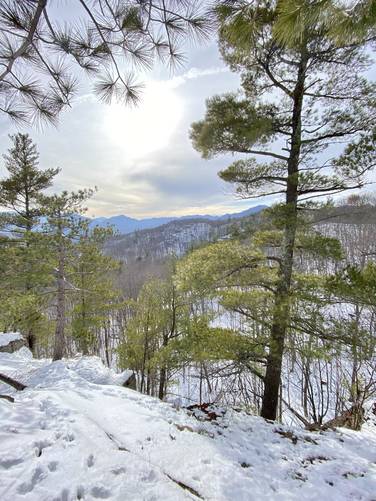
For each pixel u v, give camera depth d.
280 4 1.47
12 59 2.02
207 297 6.08
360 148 4.67
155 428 3.76
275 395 6.30
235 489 2.76
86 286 12.41
